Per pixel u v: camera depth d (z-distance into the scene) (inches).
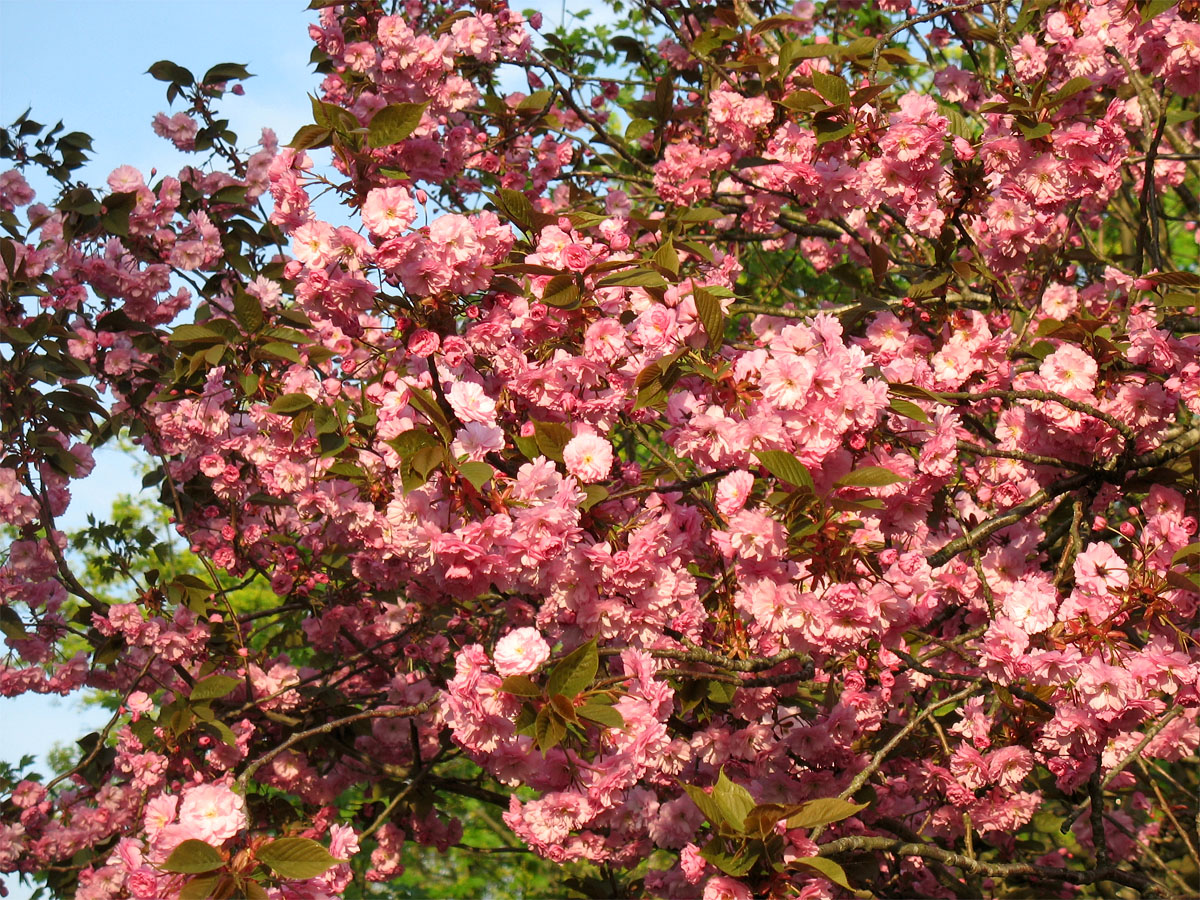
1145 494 156.3
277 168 133.4
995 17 165.8
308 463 177.9
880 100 154.6
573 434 126.3
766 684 128.9
